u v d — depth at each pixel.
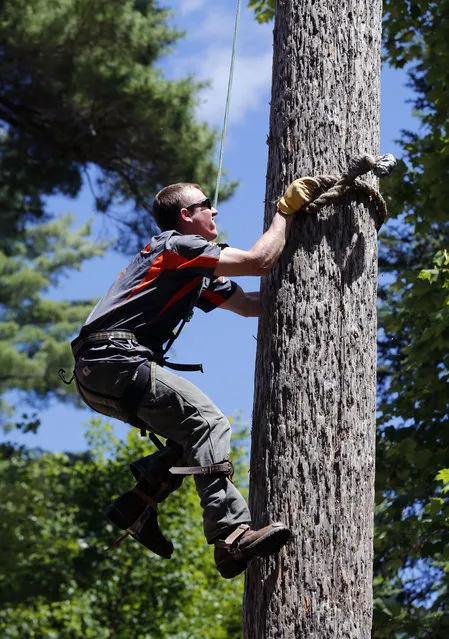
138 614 18.12
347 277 4.81
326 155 4.97
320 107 5.04
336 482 4.54
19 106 20.53
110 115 20.27
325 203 4.83
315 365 4.68
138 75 19.78
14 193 21.73
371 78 5.18
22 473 19.88
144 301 4.80
